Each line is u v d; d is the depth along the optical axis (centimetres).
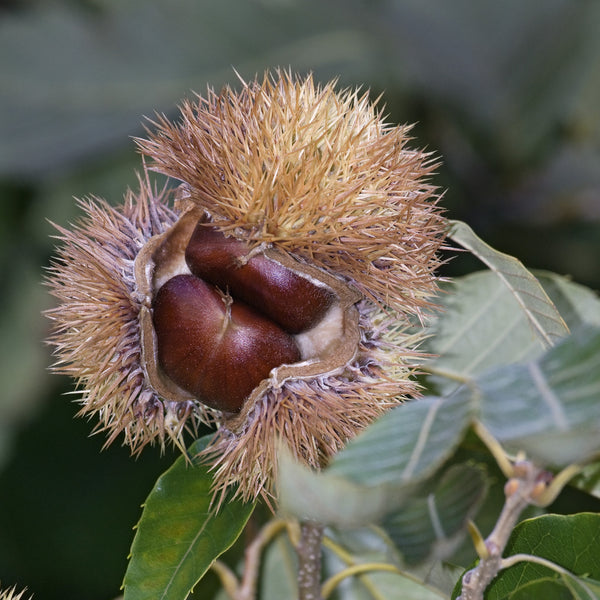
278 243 63
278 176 63
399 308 64
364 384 64
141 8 80
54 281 65
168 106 80
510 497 62
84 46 80
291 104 63
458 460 67
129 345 64
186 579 63
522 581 63
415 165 64
